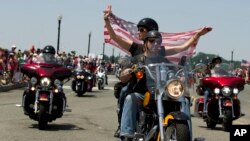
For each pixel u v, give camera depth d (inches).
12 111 853.2
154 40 433.1
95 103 1135.0
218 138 645.9
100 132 649.0
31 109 660.7
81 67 1389.0
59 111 665.0
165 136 383.6
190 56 443.8
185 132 373.7
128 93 469.1
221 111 717.3
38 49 1314.0
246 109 1204.5
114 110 976.9
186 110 391.9
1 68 1435.8
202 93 760.3
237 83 725.9
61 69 666.2
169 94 386.3
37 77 658.8
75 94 1424.7
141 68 421.1
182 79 411.5
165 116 398.9
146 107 412.8
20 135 596.4
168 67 411.8
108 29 466.9
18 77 1574.8
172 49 464.4
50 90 653.3
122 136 430.3
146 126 415.8
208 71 768.9
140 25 451.5
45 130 648.4
